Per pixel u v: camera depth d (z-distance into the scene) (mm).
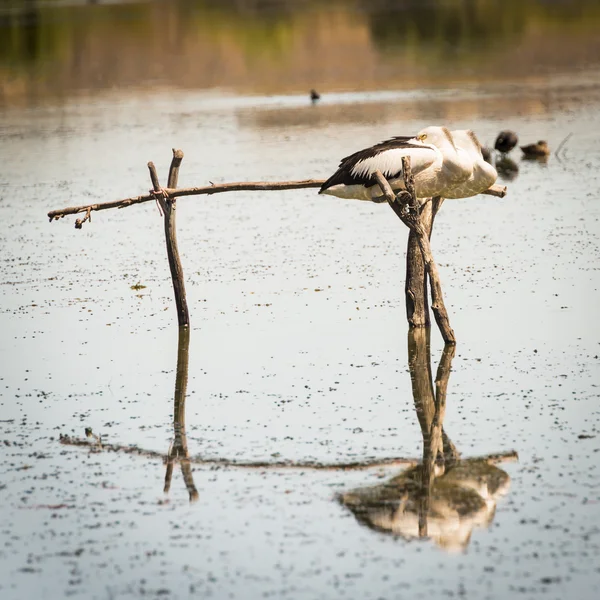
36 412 38969
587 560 26766
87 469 33688
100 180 89000
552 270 55188
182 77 160500
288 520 29609
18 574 27281
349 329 47531
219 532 29047
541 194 75312
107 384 41781
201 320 49812
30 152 105688
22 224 73188
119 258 62844
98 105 139000
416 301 47062
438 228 66625
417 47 177000
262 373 42250
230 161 94625
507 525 28719
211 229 69750
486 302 50375
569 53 162375
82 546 28578
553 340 44406
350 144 99875
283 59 172750
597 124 105500
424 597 25375
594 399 37688
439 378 40812
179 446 35312
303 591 25859
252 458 34000
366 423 36531
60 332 48750
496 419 36250
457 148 45281
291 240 65438
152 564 27484
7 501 31438
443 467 32594
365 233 66500
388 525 29062
